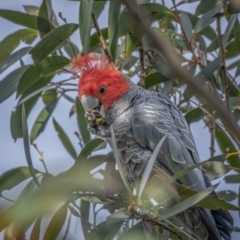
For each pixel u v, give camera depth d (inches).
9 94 303.3
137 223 247.8
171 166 277.6
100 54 322.3
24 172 267.6
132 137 289.9
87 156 274.7
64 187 200.2
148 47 293.6
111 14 280.5
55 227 237.8
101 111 303.9
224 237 268.4
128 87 304.8
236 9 274.7
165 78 303.9
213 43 315.9
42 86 309.7
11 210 180.2
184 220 274.2
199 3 297.3
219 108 152.2
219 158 255.3
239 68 292.4
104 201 235.1
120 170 221.3
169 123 287.9
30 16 303.7
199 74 291.1
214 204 224.7
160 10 302.0
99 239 252.8
